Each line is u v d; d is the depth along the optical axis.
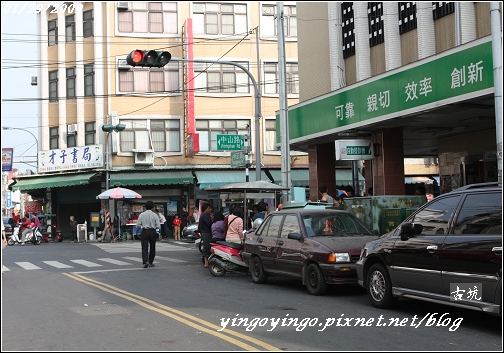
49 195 35.47
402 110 15.15
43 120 35.47
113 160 33.38
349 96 17.31
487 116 15.91
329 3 20.36
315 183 20.77
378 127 17.17
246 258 13.59
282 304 10.22
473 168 19.45
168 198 34.38
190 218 32.69
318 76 21.33
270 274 12.87
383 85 15.84
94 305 10.25
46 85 35.56
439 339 7.47
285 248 12.09
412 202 15.09
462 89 13.19
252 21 34.91
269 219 13.21
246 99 34.62
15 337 7.86
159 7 34.34
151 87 34.09
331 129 18.19
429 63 14.19
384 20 17.81
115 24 34.03
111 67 33.94
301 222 11.98
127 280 13.81
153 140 33.91
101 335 7.86
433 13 16.31
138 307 9.97
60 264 18.08
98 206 35.47
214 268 14.59
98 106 33.97
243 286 12.73
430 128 17.97
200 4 34.53
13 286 13.01
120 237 32.44
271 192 17.38
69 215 35.88
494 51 10.84
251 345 7.18
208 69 34.34
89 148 33.19
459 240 7.96
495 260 7.34
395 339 7.48
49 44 35.66
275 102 34.97
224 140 25.78
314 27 21.62
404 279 8.98
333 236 11.70
